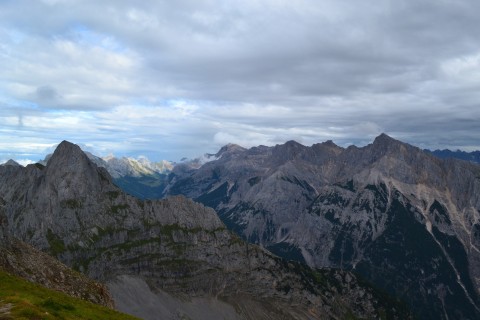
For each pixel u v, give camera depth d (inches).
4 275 3346.5
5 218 4288.9
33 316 2375.7
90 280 4552.2
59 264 4446.4
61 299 3238.2
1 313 2349.9
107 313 3282.5
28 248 4333.2
